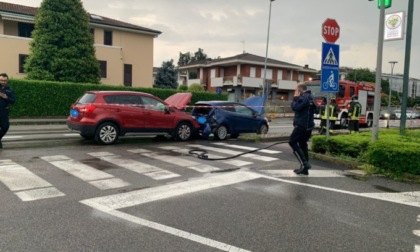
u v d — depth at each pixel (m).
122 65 31.58
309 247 3.80
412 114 43.53
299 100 7.19
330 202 5.40
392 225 4.49
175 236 3.99
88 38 25.91
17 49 26.73
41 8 24.55
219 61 48.56
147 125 11.51
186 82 58.69
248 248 3.73
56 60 24.05
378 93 8.27
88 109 10.52
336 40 9.15
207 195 5.62
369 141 8.35
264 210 4.95
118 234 4.00
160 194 5.60
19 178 6.33
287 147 11.23
